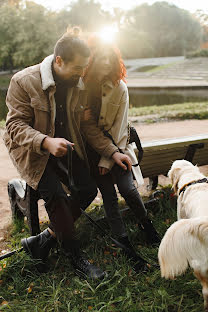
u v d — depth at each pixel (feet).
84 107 7.89
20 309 6.91
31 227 9.23
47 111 6.99
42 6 109.50
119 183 8.45
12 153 7.54
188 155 11.41
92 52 7.73
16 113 7.04
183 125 30.35
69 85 7.14
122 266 7.96
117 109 8.34
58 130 7.75
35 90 6.87
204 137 11.71
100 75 7.82
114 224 8.49
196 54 138.10
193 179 8.66
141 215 8.80
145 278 7.76
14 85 7.07
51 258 8.71
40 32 102.73
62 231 7.64
